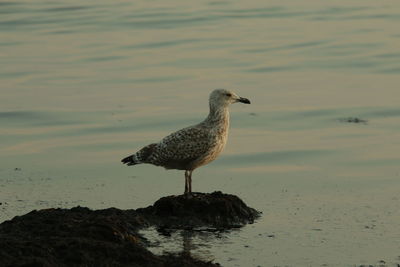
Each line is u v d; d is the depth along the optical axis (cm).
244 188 1534
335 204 1429
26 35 2928
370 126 1919
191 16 3225
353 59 2505
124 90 2231
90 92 2217
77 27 3048
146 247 1205
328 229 1305
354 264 1160
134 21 3134
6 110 2069
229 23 3080
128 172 1638
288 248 1222
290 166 1669
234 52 2619
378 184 1538
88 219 1227
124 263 1072
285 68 2425
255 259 1177
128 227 1255
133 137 1869
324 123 1953
